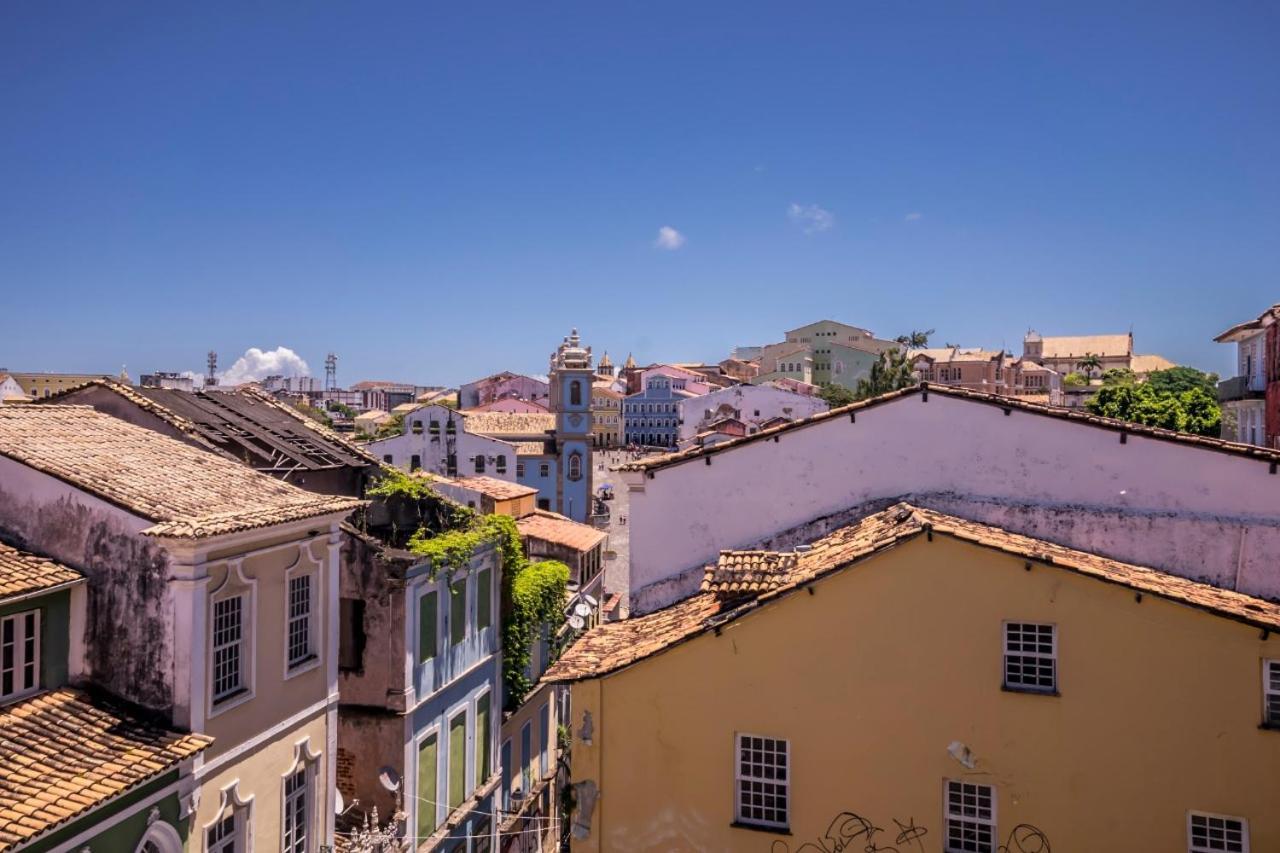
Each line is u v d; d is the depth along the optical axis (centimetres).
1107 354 15250
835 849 1509
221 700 1648
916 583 1489
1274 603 1572
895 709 1494
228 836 1689
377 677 2311
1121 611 1419
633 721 1597
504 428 9456
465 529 2789
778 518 1948
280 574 1833
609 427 17275
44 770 1346
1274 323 3547
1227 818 1376
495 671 2916
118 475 1731
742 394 10562
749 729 1548
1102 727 1420
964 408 1850
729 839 1551
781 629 1541
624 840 1595
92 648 1596
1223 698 1380
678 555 1997
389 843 2130
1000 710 1455
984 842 1462
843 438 1917
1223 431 4350
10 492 1644
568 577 3606
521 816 3100
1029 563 1445
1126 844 1405
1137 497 1742
